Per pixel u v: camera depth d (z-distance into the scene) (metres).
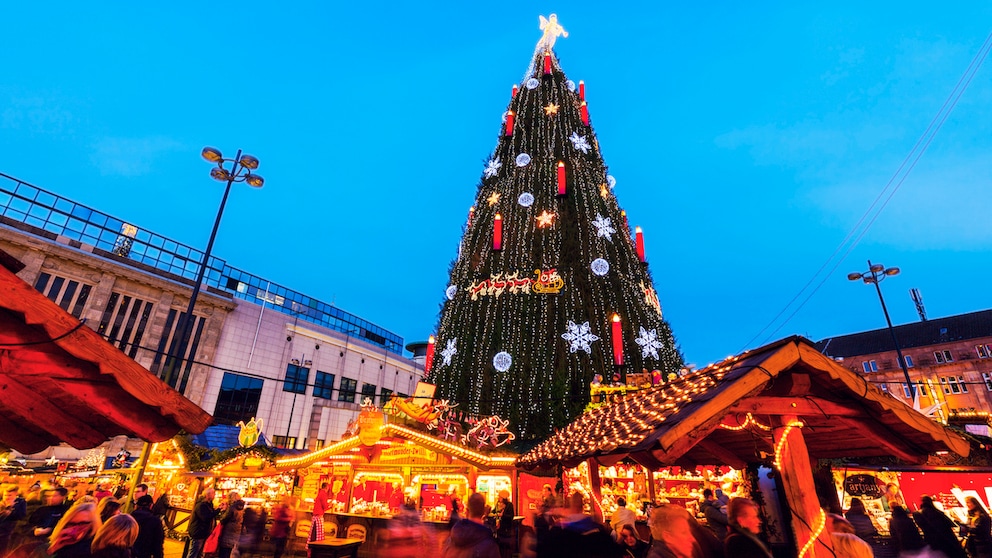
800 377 4.68
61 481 19.70
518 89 36.34
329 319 65.94
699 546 3.88
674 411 4.71
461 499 13.70
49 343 3.08
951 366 53.12
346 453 15.68
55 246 38.66
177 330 44.41
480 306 24.06
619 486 13.52
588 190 28.11
